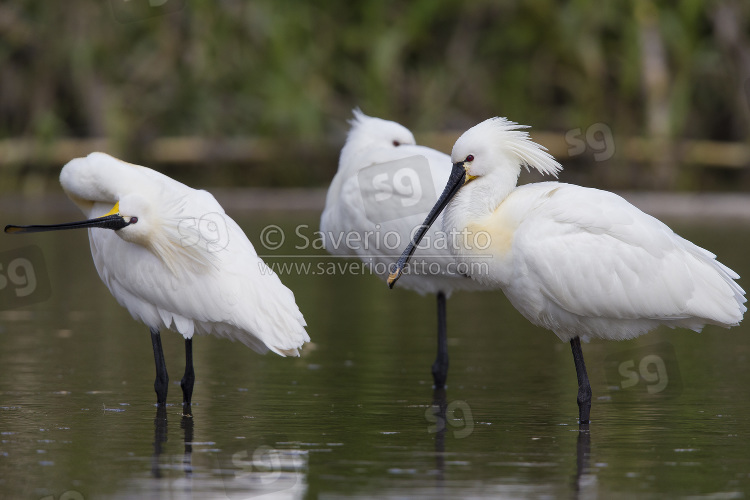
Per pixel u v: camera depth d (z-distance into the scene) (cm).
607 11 3541
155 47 3634
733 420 1084
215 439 1001
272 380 1297
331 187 1544
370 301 1956
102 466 899
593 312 1104
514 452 956
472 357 1448
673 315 1102
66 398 1175
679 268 1091
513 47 3697
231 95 3638
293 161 3666
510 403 1175
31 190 3612
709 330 1648
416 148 1437
